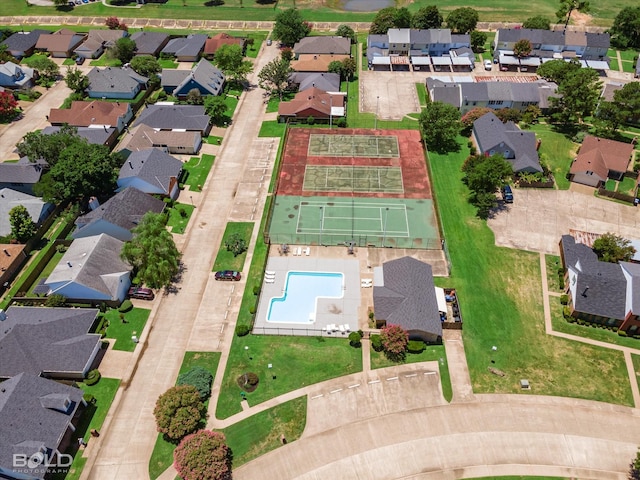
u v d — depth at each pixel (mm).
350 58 137000
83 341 65562
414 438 58625
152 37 148875
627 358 67188
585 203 92500
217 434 55031
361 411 61156
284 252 82812
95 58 146375
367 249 83438
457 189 96375
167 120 110688
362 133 113812
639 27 150500
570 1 151125
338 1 189625
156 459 56531
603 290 71000
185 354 67688
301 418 60375
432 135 106250
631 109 107125
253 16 174500
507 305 74062
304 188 97250
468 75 139375
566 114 111562
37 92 126750
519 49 142375
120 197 85375
